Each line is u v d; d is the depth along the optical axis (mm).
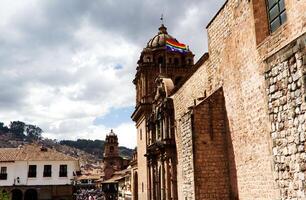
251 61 18094
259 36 16328
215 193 21094
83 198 88625
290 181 9984
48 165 58344
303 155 9484
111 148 132000
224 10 21750
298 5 13484
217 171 21406
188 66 52938
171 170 32750
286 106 10172
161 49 53906
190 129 21828
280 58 10445
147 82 50656
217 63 23125
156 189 39250
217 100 22219
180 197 30156
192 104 28625
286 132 10172
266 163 16547
